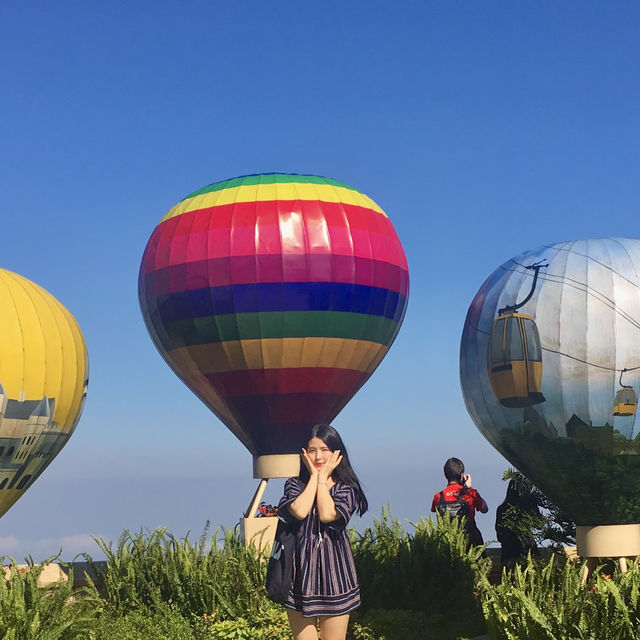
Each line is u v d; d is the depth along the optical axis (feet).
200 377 58.85
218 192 59.00
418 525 39.65
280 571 22.77
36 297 49.37
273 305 56.34
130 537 40.88
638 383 31.73
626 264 32.71
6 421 46.03
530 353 32.86
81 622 29.96
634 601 24.98
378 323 59.41
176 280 57.36
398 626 34.12
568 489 33.71
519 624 26.13
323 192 59.21
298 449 59.06
